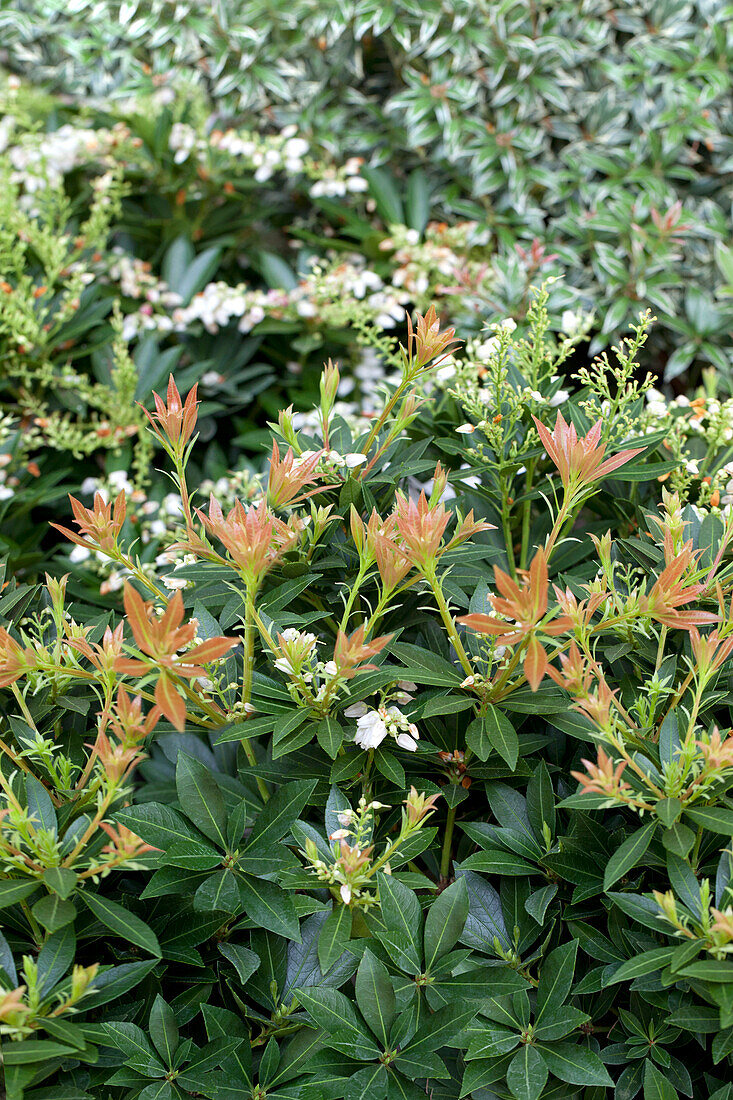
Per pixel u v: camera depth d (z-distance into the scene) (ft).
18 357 7.34
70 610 5.74
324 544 5.33
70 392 7.48
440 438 5.66
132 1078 4.87
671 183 8.99
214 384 8.13
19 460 7.23
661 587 4.93
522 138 8.64
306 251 8.84
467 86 8.59
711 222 8.68
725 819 4.84
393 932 4.91
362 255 8.70
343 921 4.92
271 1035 4.99
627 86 8.70
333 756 4.95
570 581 5.31
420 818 4.89
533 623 4.76
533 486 5.77
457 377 5.82
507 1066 4.86
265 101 9.20
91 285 8.22
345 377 8.27
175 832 5.00
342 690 5.09
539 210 8.71
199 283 8.35
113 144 8.63
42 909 4.82
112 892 5.21
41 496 6.73
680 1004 4.89
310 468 5.07
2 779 4.84
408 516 4.91
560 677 4.85
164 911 5.09
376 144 9.36
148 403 7.51
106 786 4.85
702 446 5.82
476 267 8.11
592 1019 5.04
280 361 8.79
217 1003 5.19
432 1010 4.91
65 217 8.14
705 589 5.12
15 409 7.60
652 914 4.87
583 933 5.05
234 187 9.09
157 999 4.91
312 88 9.14
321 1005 4.88
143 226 9.03
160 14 8.87
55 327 7.47
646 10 8.77
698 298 8.30
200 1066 4.87
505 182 8.75
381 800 5.21
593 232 8.55
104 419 7.79
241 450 8.43
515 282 7.78
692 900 4.85
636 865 4.99
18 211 7.74
